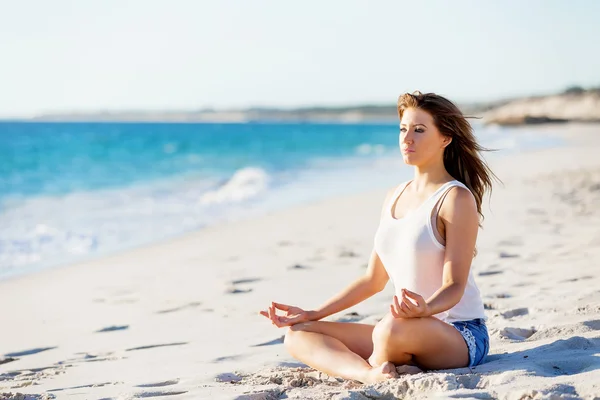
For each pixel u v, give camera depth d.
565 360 3.16
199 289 6.58
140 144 46.25
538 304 4.72
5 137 55.28
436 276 3.22
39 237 10.71
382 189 17.38
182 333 4.96
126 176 22.25
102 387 3.57
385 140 55.53
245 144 47.50
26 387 3.74
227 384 3.44
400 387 2.91
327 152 36.56
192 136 63.66
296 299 5.86
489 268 6.32
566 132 59.25
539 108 107.75
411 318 3.07
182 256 8.72
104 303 6.32
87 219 12.54
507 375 2.94
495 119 89.06
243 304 5.79
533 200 12.09
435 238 3.20
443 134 3.27
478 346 3.25
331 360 3.38
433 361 3.18
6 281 7.57
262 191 17.28
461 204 3.14
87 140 51.38
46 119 177.25
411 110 3.29
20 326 5.58
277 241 9.50
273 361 3.98
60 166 26.52
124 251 9.34
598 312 4.27
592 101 102.44
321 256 8.05
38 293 6.93
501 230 8.84
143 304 6.13
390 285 5.94
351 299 3.64
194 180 20.55
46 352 4.75
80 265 8.45
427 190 3.30
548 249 7.20
